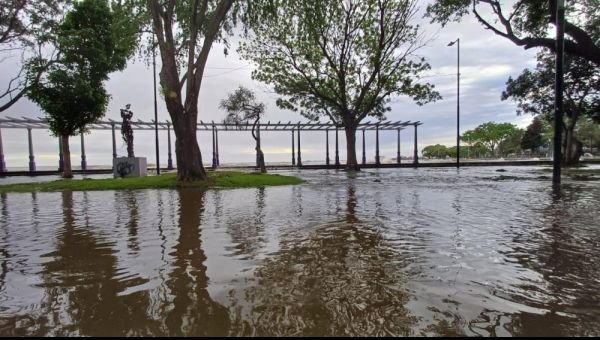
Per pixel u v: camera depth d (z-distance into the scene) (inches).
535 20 680.4
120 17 700.7
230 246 179.3
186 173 581.3
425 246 174.2
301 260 153.2
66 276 136.5
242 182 581.0
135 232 217.5
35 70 792.9
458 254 159.3
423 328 91.8
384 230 212.8
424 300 109.1
